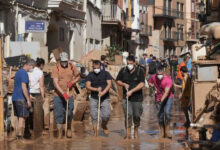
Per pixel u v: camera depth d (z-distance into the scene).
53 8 31.47
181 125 19.50
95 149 14.07
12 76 17.66
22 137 15.62
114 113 24.45
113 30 54.44
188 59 25.47
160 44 87.19
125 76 16.23
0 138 15.48
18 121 15.62
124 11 65.56
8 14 25.08
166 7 88.50
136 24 72.62
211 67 13.51
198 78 13.59
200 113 13.12
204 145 10.56
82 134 17.09
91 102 16.66
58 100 16.11
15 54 21.77
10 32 25.31
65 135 16.08
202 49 15.08
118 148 14.26
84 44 41.69
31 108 16.20
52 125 18.27
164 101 16.16
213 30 13.48
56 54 26.44
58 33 34.00
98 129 16.98
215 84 13.18
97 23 48.34
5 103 16.25
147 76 44.47
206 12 35.59
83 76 26.28
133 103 16.27
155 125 19.84
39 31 25.02
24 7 27.45
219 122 11.95
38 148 14.23
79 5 39.25
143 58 44.59
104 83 16.67
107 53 40.31
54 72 16.17
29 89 15.98
